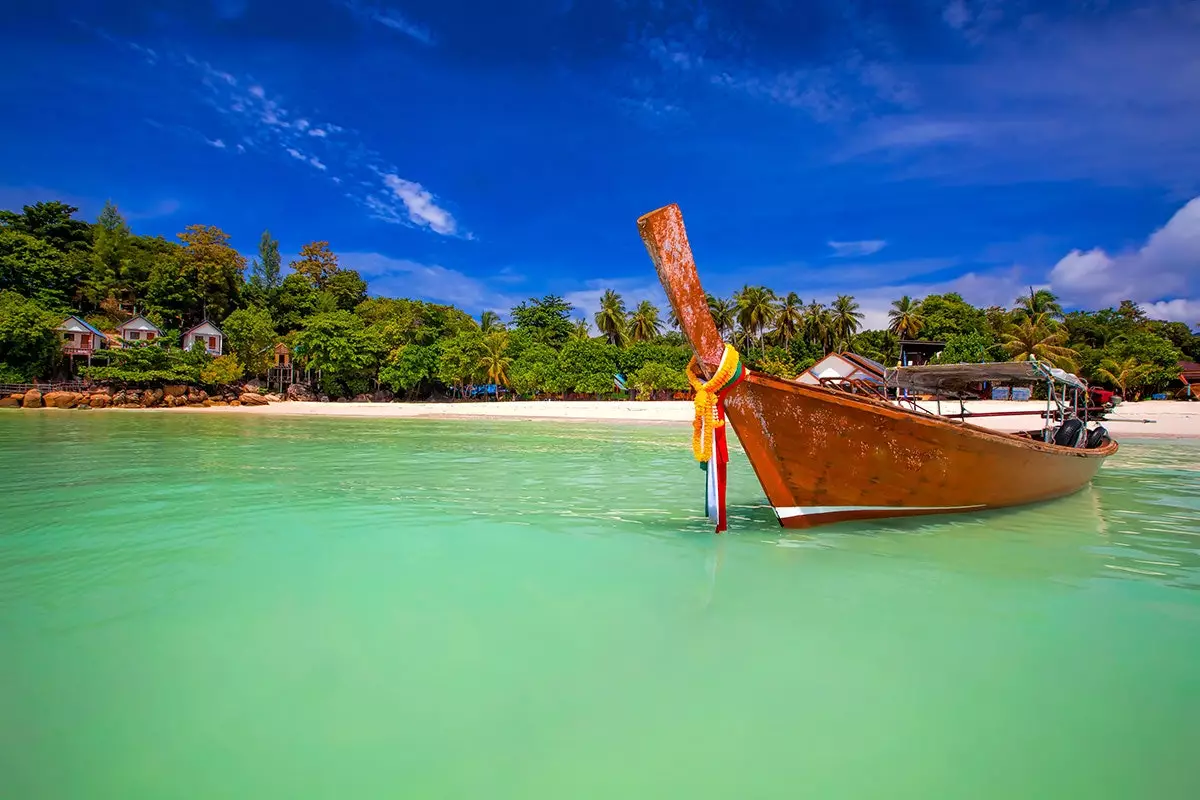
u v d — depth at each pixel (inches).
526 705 103.4
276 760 88.7
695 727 97.6
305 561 184.1
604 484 346.6
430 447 582.2
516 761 88.7
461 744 92.7
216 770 86.6
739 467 426.9
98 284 2156.7
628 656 121.7
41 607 145.6
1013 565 183.9
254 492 308.0
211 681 110.7
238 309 2246.6
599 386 1855.3
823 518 229.1
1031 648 126.6
